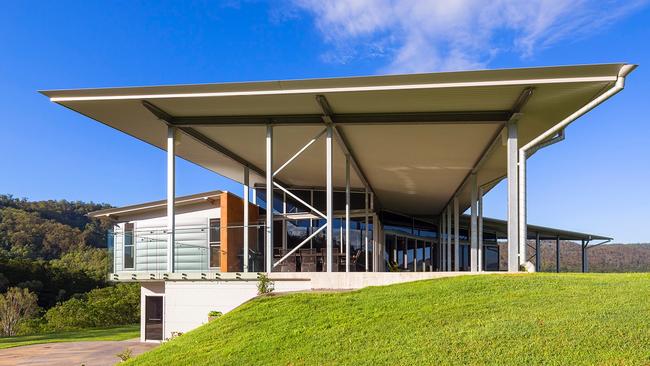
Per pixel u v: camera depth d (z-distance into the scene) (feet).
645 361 14.35
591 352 15.30
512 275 26.86
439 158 42.96
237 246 39.63
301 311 23.17
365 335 19.20
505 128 31.78
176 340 23.21
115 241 36.11
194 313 32.63
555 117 30.99
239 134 36.96
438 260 81.30
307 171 49.83
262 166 49.11
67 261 170.71
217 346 20.62
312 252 47.16
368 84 26.76
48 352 36.11
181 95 28.84
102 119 33.63
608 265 146.51
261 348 19.40
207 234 39.14
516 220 29.68
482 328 18.20
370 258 59.93
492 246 84.74
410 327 19.38
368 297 24.45
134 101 29.78
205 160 46.47
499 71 24.80
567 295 21.40
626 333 16.33
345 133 35.70
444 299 22.52
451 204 68.33
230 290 32.14
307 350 18.54
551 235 78.38
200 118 33.68
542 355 15.52
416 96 27.96
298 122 32.83
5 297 94.32
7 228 190.29
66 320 81.87
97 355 33.71
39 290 124.57
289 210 56.29
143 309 37.40
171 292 33.24
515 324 18.16
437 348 17.02
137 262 36.78
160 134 37.52
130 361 21.56
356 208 57.98
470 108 30.25
